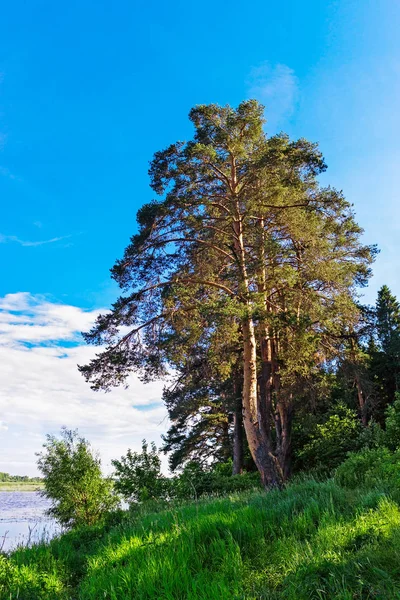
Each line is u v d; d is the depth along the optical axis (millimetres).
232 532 7559
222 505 10320
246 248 19438
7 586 7562
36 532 12500
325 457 20109
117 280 17938
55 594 7562
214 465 31969
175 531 8258
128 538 9414
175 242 18578
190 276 18594
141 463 20031
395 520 6277
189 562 6781
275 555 6285
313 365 19719
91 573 7578
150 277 18188
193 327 16828
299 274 17953
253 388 16734
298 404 21453
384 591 4438
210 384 27766
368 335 23312
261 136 19141
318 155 19203
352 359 21984
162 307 17797
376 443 15344
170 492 19266
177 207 17578
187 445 32781
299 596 4812
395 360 32438
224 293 18266
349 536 6195
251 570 6027
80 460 15219
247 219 18703
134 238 17953
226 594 5113
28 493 84250
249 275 16562
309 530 7098
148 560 6926
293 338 17484
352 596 4566
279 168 18562
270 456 15906
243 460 29844
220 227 19125
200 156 17609
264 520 8039
